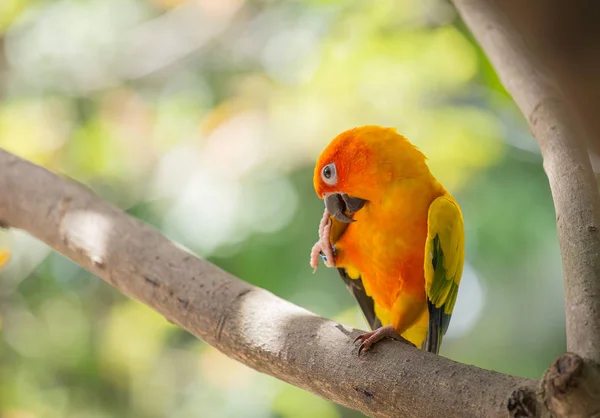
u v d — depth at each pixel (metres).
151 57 12.73
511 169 11.92
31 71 12.62
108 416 11.70
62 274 12.69
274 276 11.62
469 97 11.27
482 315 12.85
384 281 5.63
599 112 1.43
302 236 11.78
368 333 3.93
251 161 11.19
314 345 4.03
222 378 11.44
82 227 5.29
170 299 4.70
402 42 10.33
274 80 11.66
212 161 11.31
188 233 11.83
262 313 4.32
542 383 2.85
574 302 3.22
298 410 11.14
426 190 5.47
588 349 2.95
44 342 12.11
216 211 11.73
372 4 10.45
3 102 12.48
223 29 12.56
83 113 12.49
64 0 12.77
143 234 5.07
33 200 5.62
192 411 11.67
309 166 11.63
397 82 10.41
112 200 12.12
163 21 12.88
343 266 5.97
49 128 12.14
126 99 12.08
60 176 5.75
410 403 3.58
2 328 12.02
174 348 12.34
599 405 2.71
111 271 5.06
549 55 1.42
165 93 12.64
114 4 12.89
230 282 4.60
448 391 3.45
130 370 11.79
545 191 11.93
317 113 10.66
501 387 3.30
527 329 12.74
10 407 11.27
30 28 12.65
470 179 10.98
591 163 4.16
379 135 5.60
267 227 11.83
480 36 5.96
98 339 12.13
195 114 12.12
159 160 11.84
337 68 10.51
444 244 5.25
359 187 5.53
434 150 10.38
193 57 12.65
